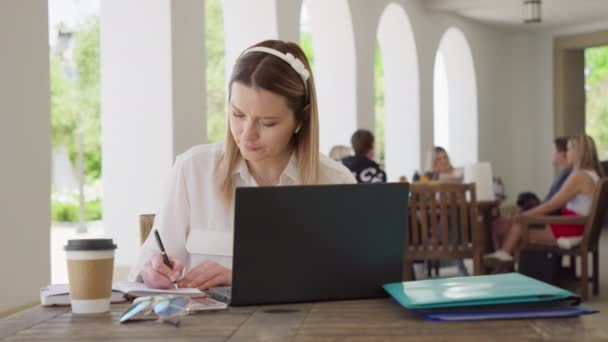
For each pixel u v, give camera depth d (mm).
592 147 5176
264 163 1808
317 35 7906
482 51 11609
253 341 1104
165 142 5254
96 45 17094
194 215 1822
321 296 1424
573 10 10492
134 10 5277
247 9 6359
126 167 5344
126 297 1467
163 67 5238
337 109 7891
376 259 1456
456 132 11508
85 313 1324
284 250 1391
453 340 1103
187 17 5367
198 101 5504
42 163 4090
